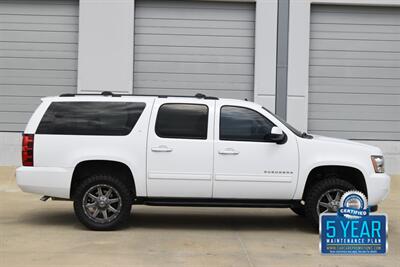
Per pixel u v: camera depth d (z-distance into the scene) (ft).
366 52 48.39
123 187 25.70
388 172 48.32
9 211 31.14
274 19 47.09
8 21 47.52
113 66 46.65
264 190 25.66
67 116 26.02
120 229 26.43
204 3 47.88
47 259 20.90
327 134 48.34
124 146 25.64
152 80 47.85
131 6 46.70
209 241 24.40
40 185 25.46
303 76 47.14
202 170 25.55
